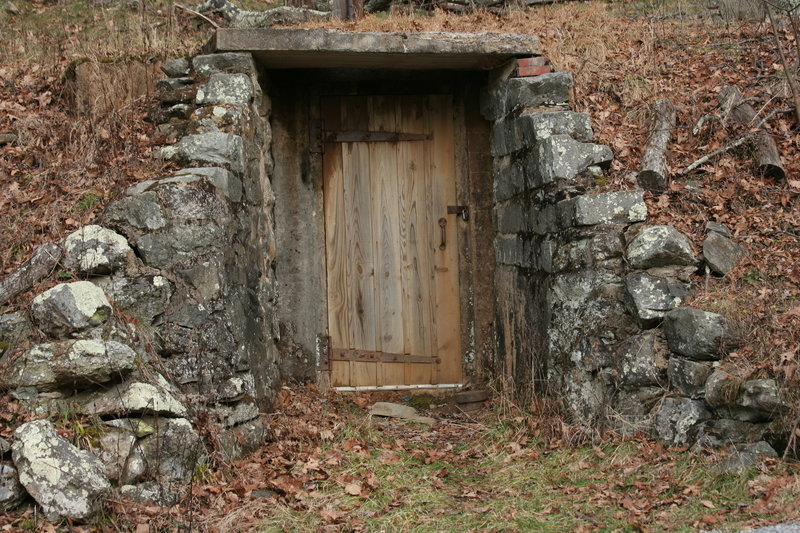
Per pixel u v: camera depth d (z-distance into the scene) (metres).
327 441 5.50
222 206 5.14
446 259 7.04
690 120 6.36
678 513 4.07
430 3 8.85
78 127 6.20
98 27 9.09
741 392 4.55
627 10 8.63
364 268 6.96
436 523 4.24
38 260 4.67
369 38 6.08
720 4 8.09
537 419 5.70
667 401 4.96
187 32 8.80
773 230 5.52
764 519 3.88
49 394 4.19
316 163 6.92
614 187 5.82
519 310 6.41
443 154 7.05
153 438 4.25
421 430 6.10
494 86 6.76
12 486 3.77
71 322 4.31
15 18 9.57
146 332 4.66
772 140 6.04
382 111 7.01
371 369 6.94
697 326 4.88
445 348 7.02
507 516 4.29
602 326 5.36
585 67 6.76
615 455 4.89
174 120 6.02
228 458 4.73
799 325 4.71
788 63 6.72
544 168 5.86
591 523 4.11
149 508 4.03
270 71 6.81
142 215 4.88
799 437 4.30
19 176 5.77
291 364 6.83
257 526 4.11
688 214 5.71
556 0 8.76
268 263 6.37
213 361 4.88
